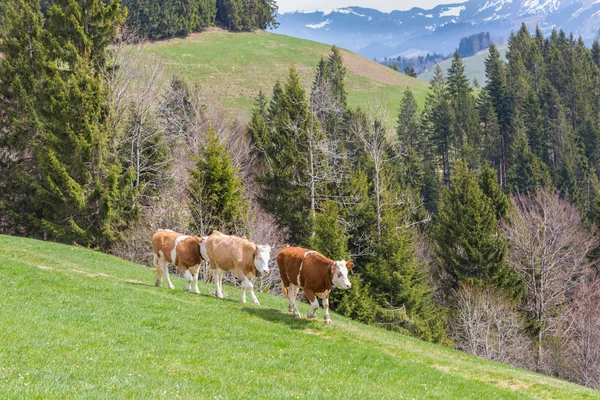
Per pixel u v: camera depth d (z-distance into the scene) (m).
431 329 35.88
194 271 19.83
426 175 81.25
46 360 9.53
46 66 38.06
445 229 47.31
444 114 94.44
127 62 44.03
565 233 45.25
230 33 140.88
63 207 37.78
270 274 37.81
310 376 11.97
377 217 42.06
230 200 35.66
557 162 89.56
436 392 12.93
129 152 43.53
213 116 61.97
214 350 12.70
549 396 15.12
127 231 37.59
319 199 43.38
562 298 42.91
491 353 34.34
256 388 10.00
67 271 21.98
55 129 36.97
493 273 42.66
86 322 13.30
